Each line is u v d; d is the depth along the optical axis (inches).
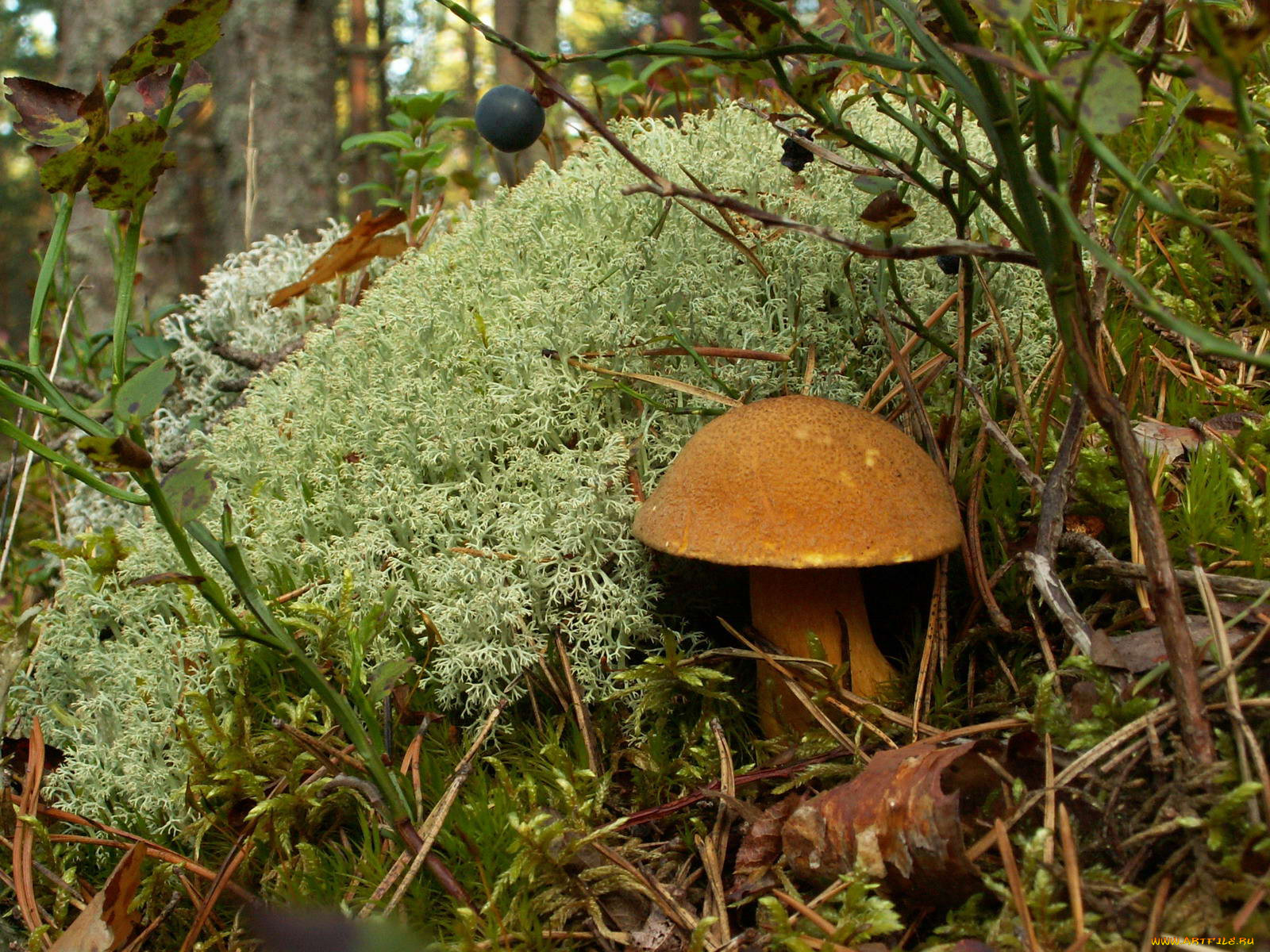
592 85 14.2
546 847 8.7
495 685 10.1
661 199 11.0
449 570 10.2
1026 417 10.1
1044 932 8.0
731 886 9.0
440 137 16.8
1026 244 8.4
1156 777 8.4
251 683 10.3
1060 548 9.7
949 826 8.3
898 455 9.3
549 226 11.4
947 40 8.0
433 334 11.1
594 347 10.8
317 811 9.4
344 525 10.9
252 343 14.3
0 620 10.7
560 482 10.4
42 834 9.7
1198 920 8.0
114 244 14.6
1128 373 10.7
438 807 9.1
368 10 61.0
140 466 8.1
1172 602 8.2
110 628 11.3
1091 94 7.6
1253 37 7.2
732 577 10.6
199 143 28.7
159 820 10.0
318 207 29.5
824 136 9.5
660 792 9.6
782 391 10.8
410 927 8.9
